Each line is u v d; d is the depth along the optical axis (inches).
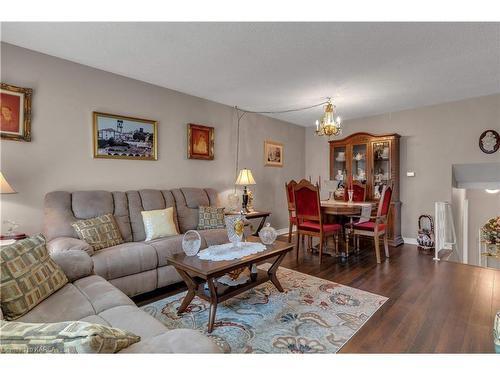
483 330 75.4
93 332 29.5
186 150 155.0
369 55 105.5
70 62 112.6
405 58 107.9
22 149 101.6
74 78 113.7
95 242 97.8
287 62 111.7
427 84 137.5
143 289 97.3
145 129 136.4
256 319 82.4
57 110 109.4
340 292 102.0
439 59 108.9
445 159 171.0
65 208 103.1
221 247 95.8
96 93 120.0
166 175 146.0
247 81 134.1
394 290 103.7
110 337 31.9
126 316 53.8
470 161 162.6
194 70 121.2
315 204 141.4
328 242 172.2
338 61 111.0
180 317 84.1
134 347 34.9
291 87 141.7
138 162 134.7
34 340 28.9
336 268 130.6
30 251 62.7
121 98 128.0
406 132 185.3
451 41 94.7
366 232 144.6
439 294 99.5
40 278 60.4
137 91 133.6
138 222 119.0
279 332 75.5
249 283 89.7
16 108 99.5
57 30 88.7
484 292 100.7
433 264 136.3
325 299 96.0
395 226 177.5
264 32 89.3
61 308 56.4
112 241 102.9
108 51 104.0
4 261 55.5
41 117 105.6
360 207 145.6
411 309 88.0
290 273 123.6
